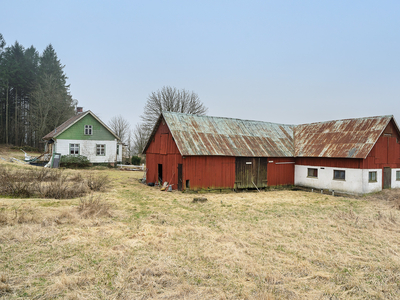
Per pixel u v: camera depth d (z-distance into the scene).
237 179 19.42
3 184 13.47
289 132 25.00
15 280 5.37
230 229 9.34
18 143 47.56
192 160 17.44
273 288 5.46
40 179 16.44
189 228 9.21
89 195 14.30
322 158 20.23
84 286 5.30
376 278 6.09
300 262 6.75
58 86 48.91
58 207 10.95
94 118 30.88
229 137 20.44
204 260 6.71
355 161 18.03
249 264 6.52
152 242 7.70
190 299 4.97
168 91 39.88
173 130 18.25
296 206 14.26
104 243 7.52
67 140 29.59
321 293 5.37
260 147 21.03
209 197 16.30
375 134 18.28
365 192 17.81
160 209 12.18
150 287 5.29
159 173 20.77
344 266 6.66
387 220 10.94
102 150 31.39
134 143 55.44
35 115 43.53
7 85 44.12
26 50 51.72
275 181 21.41
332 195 19.05
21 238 7.46
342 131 20.97
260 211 12.59
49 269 5.87
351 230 9.68
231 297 5.11
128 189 17.66
